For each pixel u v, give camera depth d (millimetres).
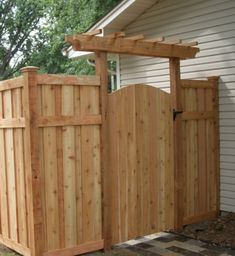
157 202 5418
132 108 5105
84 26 13539
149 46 5109
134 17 7773
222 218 6125
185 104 5789
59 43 16312
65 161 4516
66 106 4488
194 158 5941
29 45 24531
